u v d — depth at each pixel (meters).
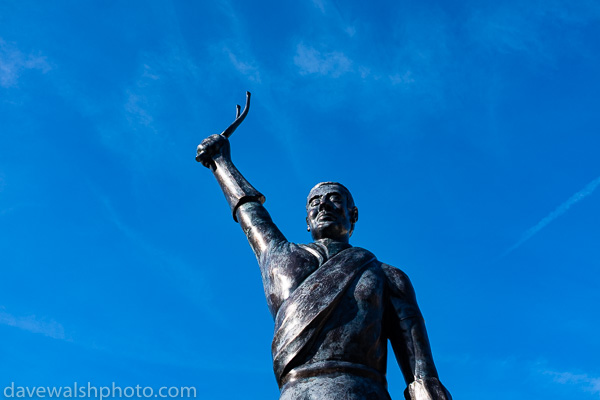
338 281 11.60
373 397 10.71
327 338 11.09
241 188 14.16
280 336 11.20
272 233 13.20
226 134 15.64
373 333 11.30
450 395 11.02
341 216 13.38
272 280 12.16
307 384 10.72
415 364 11.38
